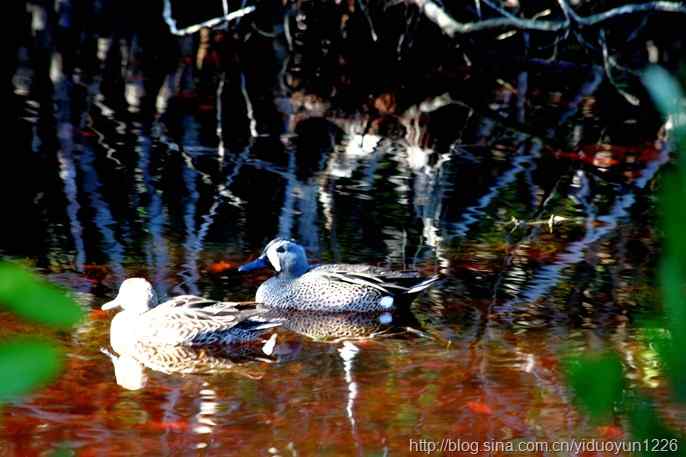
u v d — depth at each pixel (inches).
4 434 315.6
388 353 400.2
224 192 618.8
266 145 731.4
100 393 350.6
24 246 507.8
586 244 540.7
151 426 324.2
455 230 562.6
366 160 703.1
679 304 77.8
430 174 669.3
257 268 477.7
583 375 80.8
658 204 81.2
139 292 418.0
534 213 594.6
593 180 666.2
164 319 406.0
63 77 906.1
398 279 465.7
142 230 543.8
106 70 940.6
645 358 374.0
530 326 424.8
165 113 809.5
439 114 835.4
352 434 322.3
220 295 465.4
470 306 452.8
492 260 514.9
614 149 744.3
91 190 612.4
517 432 322.3
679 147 77.9
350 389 360.8
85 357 384.5
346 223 567.8
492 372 374.9
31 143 709.9
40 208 573.6
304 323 447.8
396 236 548.7
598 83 956.6
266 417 334.0
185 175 651.5
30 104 814.5
